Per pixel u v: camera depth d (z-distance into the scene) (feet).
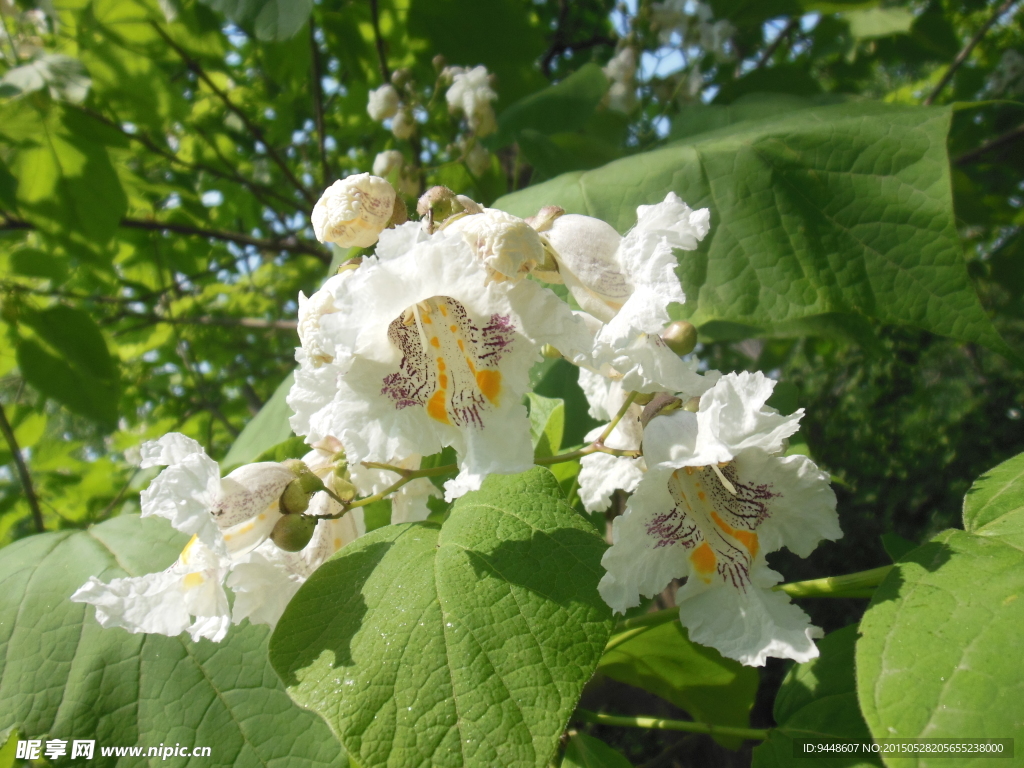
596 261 0.48
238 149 1.83
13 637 0.54
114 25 1.17
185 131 1.60
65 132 1.13
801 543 0.46
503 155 1.47
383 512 0.69
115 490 1.66
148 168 1.63
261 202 1.71
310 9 0.91
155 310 1.94
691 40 1.33
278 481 0.49
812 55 1.52
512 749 0.36
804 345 1.96
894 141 0.65
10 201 1.16
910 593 0.39
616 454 0.53
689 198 0.67
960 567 0.40
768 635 0.43
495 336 0.43
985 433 2.38
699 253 0.66
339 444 0.54
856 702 0.54
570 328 0.42
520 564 0.43
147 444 0.47
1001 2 1.78
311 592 0.45
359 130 1.52
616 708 0.95
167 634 0.47
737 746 0.72
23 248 1.21
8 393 1.56
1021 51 1.79
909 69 2.06
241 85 1.73
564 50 1.80
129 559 0.58
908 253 0.62
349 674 0.39
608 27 1.91
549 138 1.04
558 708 0.37
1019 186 1.84
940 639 0.36
